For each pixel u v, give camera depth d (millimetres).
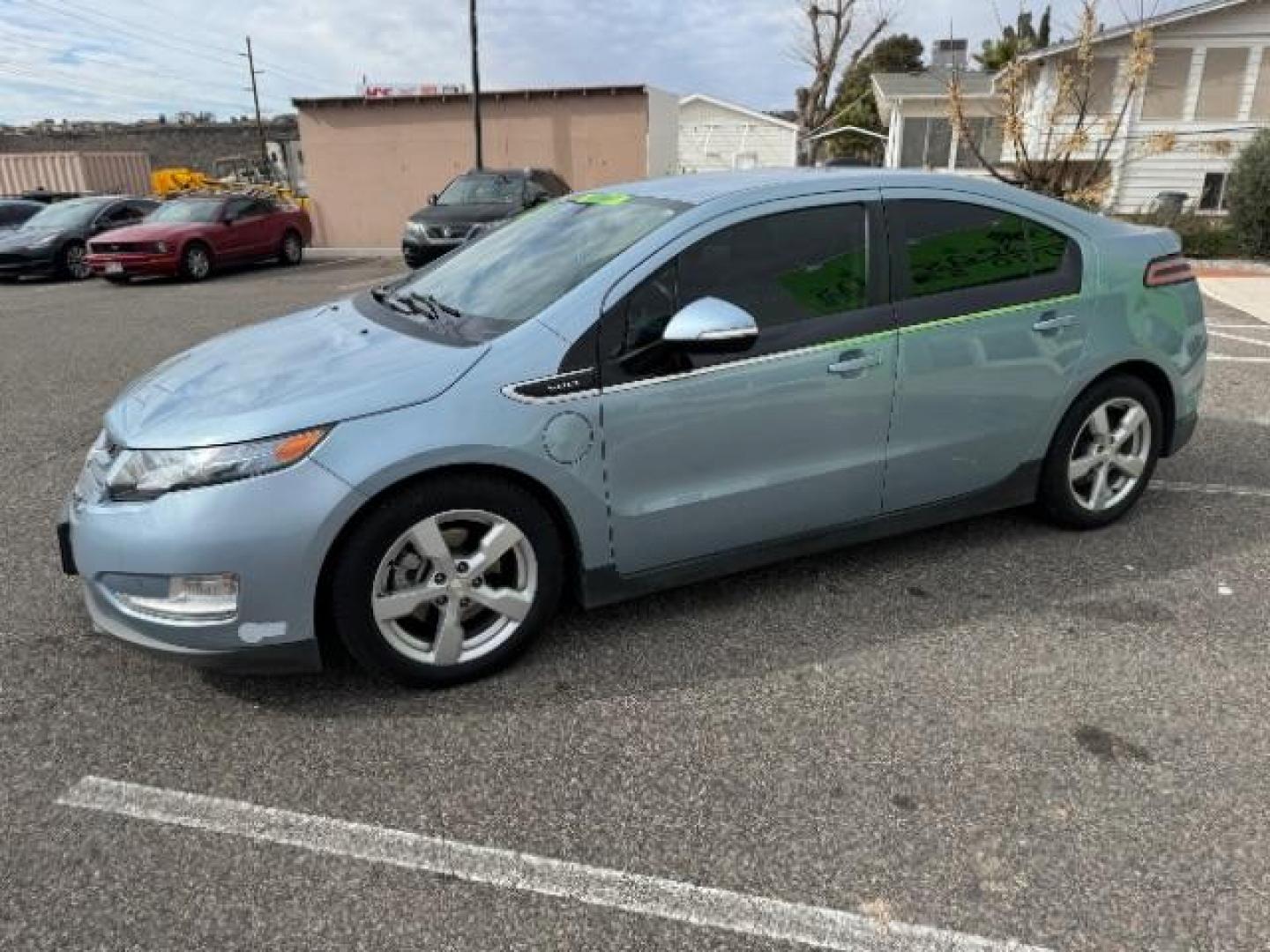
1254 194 14023
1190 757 2699
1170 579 3758
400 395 2840
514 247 3711
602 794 2580
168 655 2801
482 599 3049
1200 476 4871
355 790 2611
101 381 7723
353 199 21891
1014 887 2244
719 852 2367
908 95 26844
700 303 3000
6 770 2707
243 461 2697
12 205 20094
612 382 3037
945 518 3871
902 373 3504
